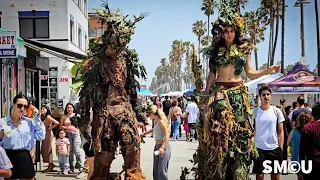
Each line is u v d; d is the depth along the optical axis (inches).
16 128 265.3
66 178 414.0
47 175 429.1
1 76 506.9
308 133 280.2
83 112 199.9
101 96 199.0
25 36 1087.6
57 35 1090.1
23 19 1088.2
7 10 1078.4
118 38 197.5
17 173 263.0
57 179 408.2
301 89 633.0
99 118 196.7
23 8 1083.3
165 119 339.0
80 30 1327.5
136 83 213.9
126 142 195.3
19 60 577.6
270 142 297.9
